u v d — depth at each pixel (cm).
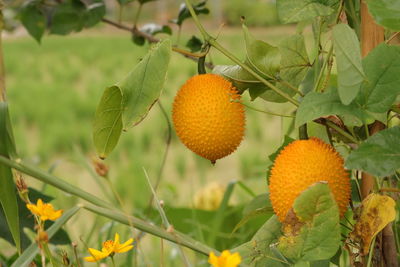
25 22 263
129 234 256
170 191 338
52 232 152
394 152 150
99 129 161
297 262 155
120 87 159
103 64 2100
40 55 2400
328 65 172
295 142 156
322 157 153
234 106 160
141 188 485
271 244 170
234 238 290
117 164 704
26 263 153
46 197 198
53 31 259
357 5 180
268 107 208
